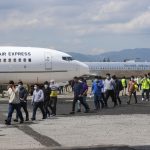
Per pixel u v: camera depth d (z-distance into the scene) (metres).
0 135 21.27
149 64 121.88
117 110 35.22
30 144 18.20
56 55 51.44
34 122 27.53
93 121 27.08
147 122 26.22
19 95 28.39
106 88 37.78
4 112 35.56
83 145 17.55
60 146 17.11
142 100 48.31
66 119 28.78
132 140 18.89
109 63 120.69
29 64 50.41
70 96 59.91
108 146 16.33
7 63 50.12
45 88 30.78
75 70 51.94
